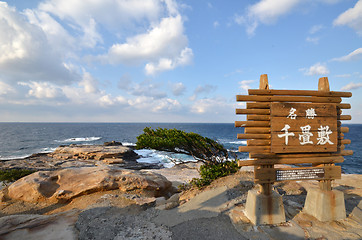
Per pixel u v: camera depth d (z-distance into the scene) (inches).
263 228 162.1
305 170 177.5
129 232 170.2
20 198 283.4
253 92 171.0
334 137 178.5
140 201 242.8
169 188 388.5
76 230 175.0
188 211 203.6
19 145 2057.1
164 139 313.7
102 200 252.1
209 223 176.2
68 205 274.1
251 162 168.4
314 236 150.3
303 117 173.6
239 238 152.2
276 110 169.8
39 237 161.2
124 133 4141.2
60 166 963.3
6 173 446.3
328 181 183.0
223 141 2288.4
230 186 255.3
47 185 301.0
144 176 348.8
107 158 1128.2
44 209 265.6
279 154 174.6
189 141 322.7
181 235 161.5
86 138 2925.7
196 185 282.5
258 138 171.5
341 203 176.2
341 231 156.5
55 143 2241.6
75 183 307.6
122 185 314.3
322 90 186.7
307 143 173.0
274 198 170.4
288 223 168.6
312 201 183.8
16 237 160.6
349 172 914.1
